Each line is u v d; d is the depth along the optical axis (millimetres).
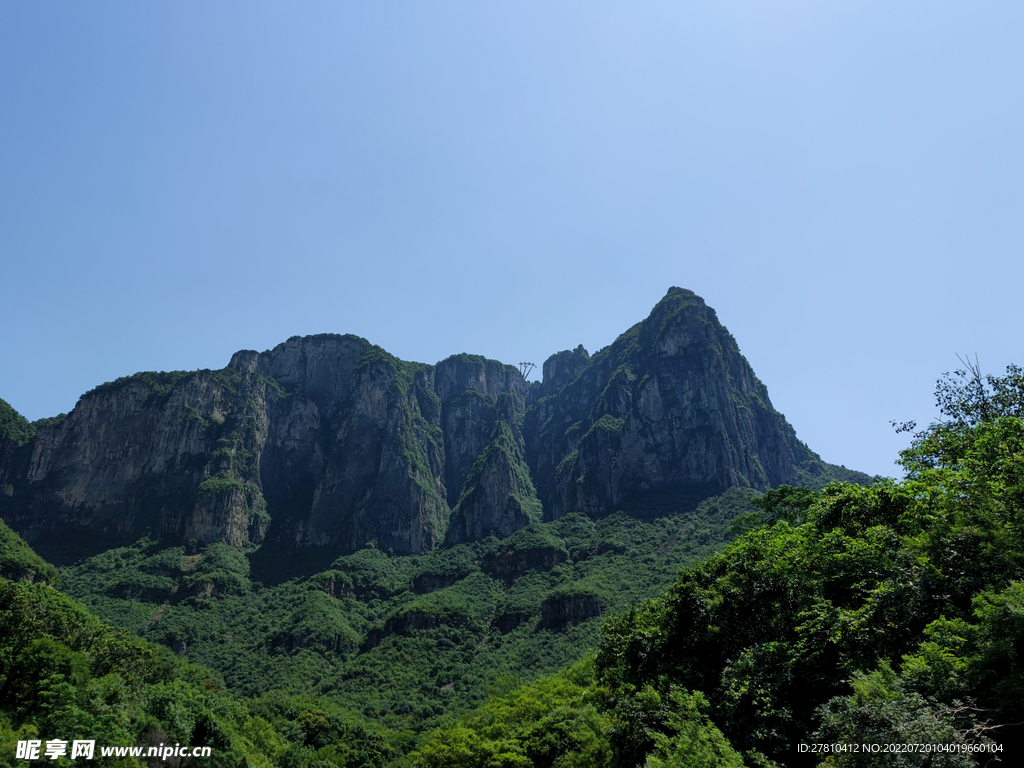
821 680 25656
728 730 26453
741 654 29438
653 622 37781
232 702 84062
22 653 50969
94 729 42812
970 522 23109
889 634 23391
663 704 30469
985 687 18859
